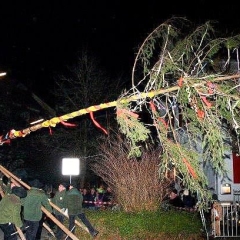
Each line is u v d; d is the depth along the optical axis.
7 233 9.27
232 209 12.98
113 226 11.65
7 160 24.06
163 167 6.43
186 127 6.24
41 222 12.12
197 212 12.23
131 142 6.31
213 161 6.29
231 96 5.85
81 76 23.89
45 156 25.39
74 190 11.38
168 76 6.49
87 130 23.41
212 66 6.89
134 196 12.36
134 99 5.92
